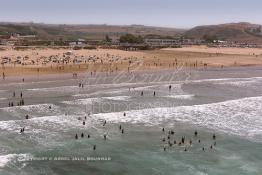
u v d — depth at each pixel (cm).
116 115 6794
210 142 5669
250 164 4900
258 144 5653
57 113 6769
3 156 4744
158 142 5575
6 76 10300
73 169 4538
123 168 4638
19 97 7912
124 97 8250
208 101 8312
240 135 6038
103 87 9344
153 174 4497
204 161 4941
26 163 4600
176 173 4541
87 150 5147
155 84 10100
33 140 5378
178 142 5622
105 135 5741
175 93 8969
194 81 10938
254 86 10544
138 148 5309
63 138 5528
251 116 7181
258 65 15312
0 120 6209
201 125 6481
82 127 6069
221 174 4566
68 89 8925
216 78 11700
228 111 7500
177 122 6588
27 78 10194
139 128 6169
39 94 8275
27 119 6309
